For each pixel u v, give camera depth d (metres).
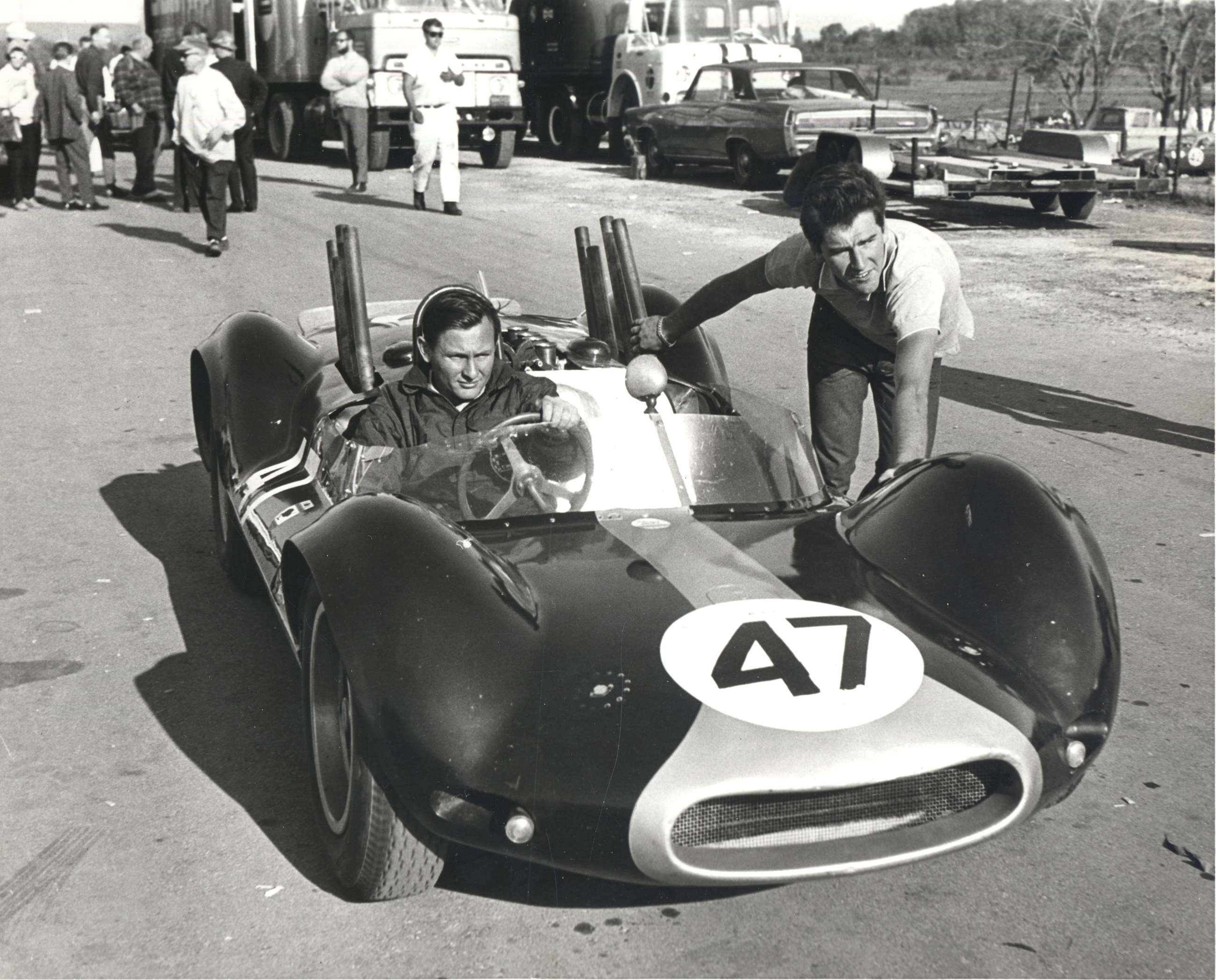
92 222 15.05
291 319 9.93
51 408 7.65
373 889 2.95
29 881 3.13
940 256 3.94
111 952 2.87
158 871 3.17
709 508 3.65
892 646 2.91
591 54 22.30
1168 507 5.93
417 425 3.84
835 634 2.93
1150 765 3.66
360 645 2.77
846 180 3.70
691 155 19.16
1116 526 5.67
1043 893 3.06
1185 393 8.03
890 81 49.44
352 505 3.12
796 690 2.76
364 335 4.43
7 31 16.17
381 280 11.23
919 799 2.76
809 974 2.77
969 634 3.00
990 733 2.72
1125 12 23.28
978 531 3.19
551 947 2.87
